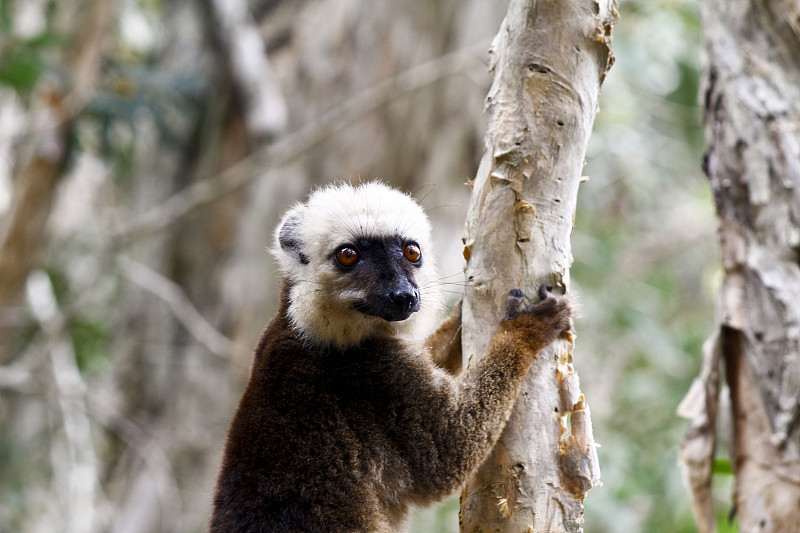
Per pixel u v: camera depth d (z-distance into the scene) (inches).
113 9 469.4
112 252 490.9
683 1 570.9
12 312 462.3
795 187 238.7
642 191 665.6
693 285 685.9
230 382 482.0
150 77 485.4
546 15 187.5
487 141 192.5
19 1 567.8
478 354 201.3
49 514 513.0
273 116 482.6
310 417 224.4
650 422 549.3
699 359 541.6
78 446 448.5
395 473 221.8
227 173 482.9
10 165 553.6
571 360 198.8
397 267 237.0
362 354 231.1
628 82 622.5
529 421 193.5
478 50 454.0
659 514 475.5
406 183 474.0
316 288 235.9
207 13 504.4
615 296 574.9
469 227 197.2
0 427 549.3
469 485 200.4
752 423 237.9
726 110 254.8
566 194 190.2
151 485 469.1
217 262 498.3
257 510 217.2
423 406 219.3
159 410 502.9
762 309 238.5
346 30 487.2
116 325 538.3
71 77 459.8
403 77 460.4
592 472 189.0
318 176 478.9
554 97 186.5
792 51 252.1
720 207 253.8
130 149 551.2
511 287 194.7
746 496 234.7
